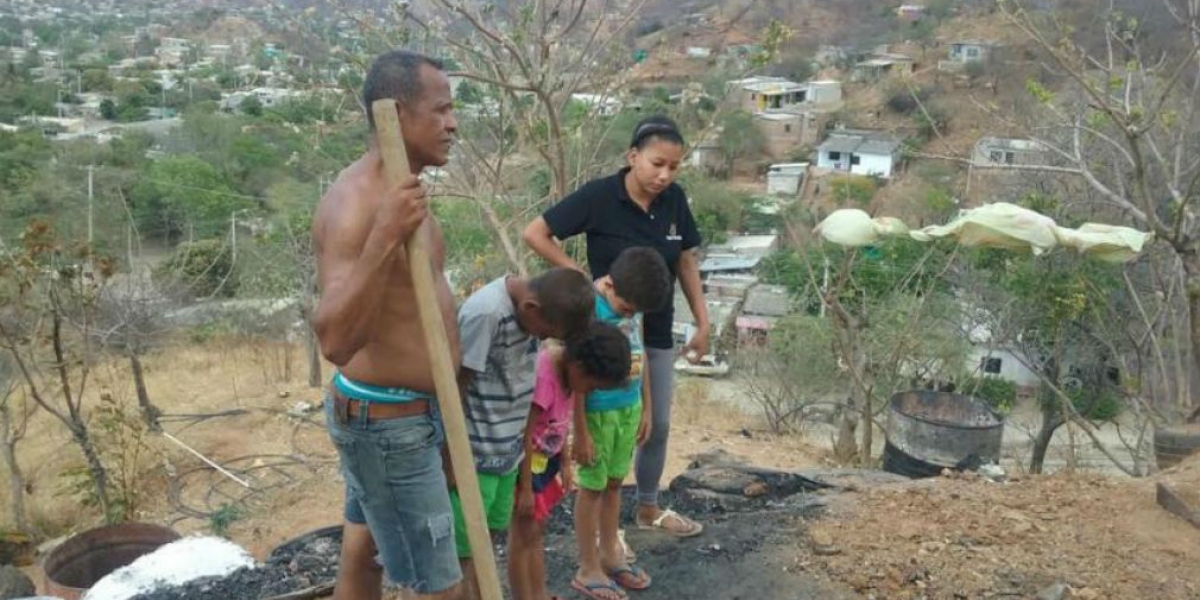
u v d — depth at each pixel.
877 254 10.17
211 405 12.73
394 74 2.34
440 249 2.76
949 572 3.86
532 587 3.39
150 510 9.62
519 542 3.32
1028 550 4.01
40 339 9.56
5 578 6.38
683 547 4.12
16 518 9.30
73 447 11.16
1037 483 4.69
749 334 17.83
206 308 16.08
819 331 13.57
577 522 3.67
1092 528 4.18
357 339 2.21
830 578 3.88
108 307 11.73
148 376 13.75
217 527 8.41
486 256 9.55
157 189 22.28
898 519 4.30
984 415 6.36
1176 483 4.42
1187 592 3.67
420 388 2.50
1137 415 10.48
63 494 9.95
